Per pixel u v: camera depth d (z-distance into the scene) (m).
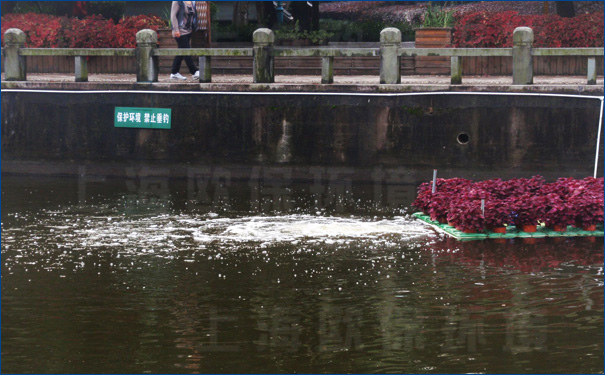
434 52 17.47
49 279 10.55
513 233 13.08
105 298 9.73
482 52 17.31
